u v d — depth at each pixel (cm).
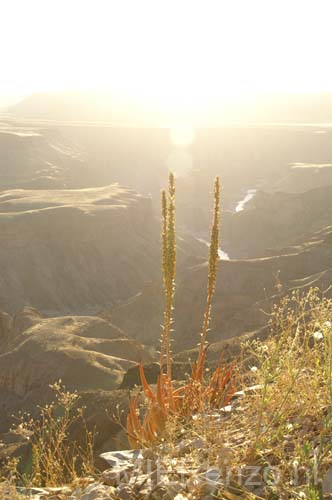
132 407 403
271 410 335
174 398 408
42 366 5506
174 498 282
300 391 338
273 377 334
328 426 304
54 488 320
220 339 7106
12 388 5600
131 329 8500
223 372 427
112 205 15050
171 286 414
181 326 8269
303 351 350
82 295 13300
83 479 322
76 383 5138
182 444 333
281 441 313
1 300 12606
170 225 412
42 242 13638
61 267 13488
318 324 350
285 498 274
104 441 1080
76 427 1201
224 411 384
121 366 5369
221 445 307
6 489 305
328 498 266
